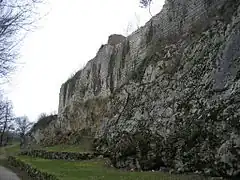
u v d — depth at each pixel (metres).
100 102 36.47
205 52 16.72
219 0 18.69
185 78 17.25
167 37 24.55
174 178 12.57
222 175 11.57
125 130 20.66
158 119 17.50
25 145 59.75
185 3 22.81
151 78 22.03
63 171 16.12
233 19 15.27
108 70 36.59
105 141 25.58
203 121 13.58
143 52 28.52
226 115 12.31
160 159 15.73
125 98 24.94
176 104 16.61
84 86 42.91
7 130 72.00
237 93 12.48
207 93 14.45
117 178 13.34
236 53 13.77
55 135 45.09
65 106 49.78
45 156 31.77
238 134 11.28
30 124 89.69
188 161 13.67
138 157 17.17
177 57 19.83
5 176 24.11
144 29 29.50
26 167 24.39
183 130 14.81
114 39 41.59
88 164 20.78
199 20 20.45
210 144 12.59
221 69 14.31
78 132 38.41
